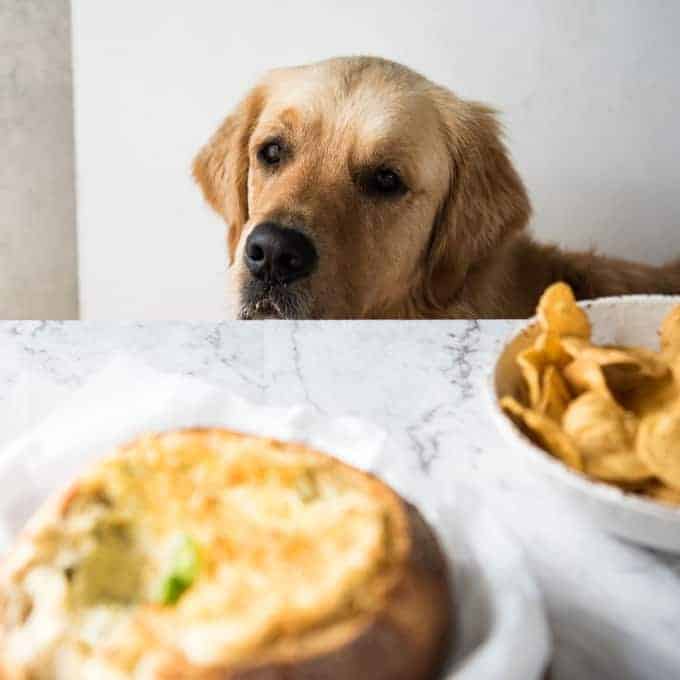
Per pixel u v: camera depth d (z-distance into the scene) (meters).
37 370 0.67
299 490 0.44
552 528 0.54
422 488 0.50
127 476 0.45
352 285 1.24
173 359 0.69
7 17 1.55
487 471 0.59
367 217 1.24
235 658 0.36
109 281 1.64
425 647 0.39
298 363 0.69
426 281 1.37
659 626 0.48
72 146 1.64
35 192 1.66
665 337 0.56
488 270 1.42
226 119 1.46
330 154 1.23
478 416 0.64
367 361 0.70
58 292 1.73
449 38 1.44
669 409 0.51
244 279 1.22
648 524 0.47
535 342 0.57
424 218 1.32
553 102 1.46
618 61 1.44
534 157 1.49
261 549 0.41
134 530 0.43
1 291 1.72
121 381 0.57
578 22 1.43
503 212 1.41
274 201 1.21
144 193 1.55
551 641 0.46
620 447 0.49
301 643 0.37
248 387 0.66
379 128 1.21
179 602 0.39
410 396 0.66
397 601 0.39
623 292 1.44
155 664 0.36
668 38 1.43
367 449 0.53
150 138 1.51
